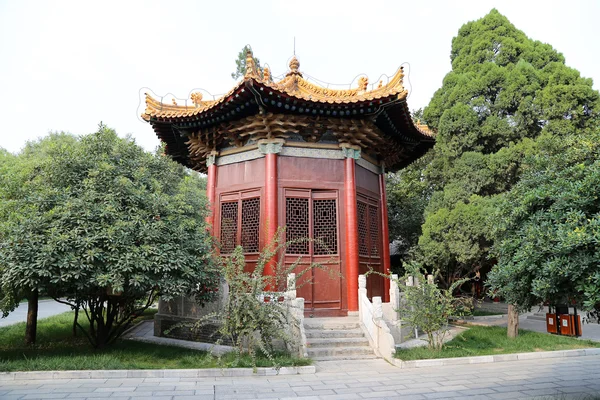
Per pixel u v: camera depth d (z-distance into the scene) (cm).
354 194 1686
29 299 1438
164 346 1394
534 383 1003
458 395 888
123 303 1359
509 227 834
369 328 1363
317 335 1358
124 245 1086
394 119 1788
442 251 2073
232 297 1144
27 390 885
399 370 1134
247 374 1055
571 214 675
